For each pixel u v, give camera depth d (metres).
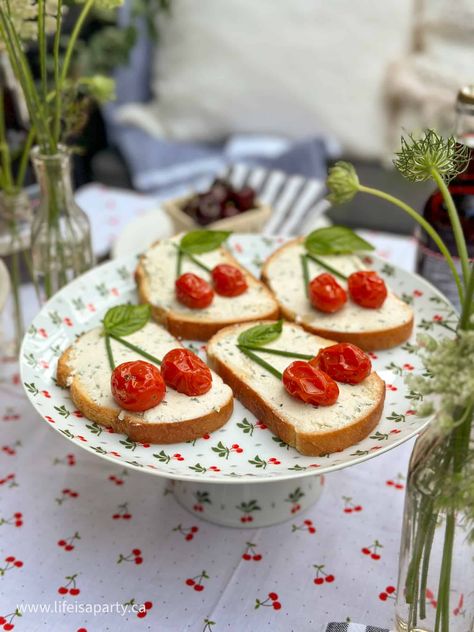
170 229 0.58
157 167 0.92
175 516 0.36
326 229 0.45
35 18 0.40
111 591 0.32
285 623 0.30
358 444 0.32
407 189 0.87
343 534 0.35
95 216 0.63
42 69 0.37
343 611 0.31
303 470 0.30
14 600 0.31
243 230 0.56
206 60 0.93
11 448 0.39
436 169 0.26
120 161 0.95
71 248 0.43
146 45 0.97
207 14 0.92
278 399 0.34
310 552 0.34
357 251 0.45
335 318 0.40
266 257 0.47
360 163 0.92
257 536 0.35
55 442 0.40
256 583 0.32
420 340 0.23
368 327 0.39
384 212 0.85
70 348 0.37
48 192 0.41
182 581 0.32
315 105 0.91
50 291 0.44
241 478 0.29
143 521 0.35
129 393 0.32
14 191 0.46
